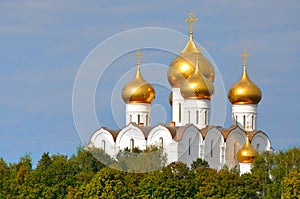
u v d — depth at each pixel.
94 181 184.62
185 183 187.75
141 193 185.88
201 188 188.62
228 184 190.38
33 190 195.12
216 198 187.75
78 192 187.25
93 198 182.88
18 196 195.75
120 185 183.88
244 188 191.50
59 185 195.75
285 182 186.25
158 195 185.75
